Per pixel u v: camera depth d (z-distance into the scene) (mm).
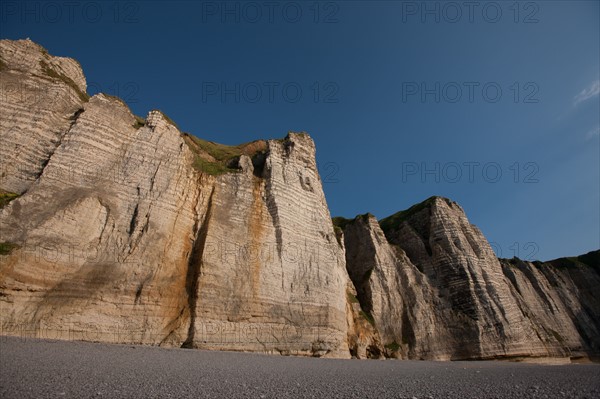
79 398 7395
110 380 9453
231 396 8430
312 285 32344
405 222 58938
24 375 9125
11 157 22719
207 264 26438
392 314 45469
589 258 84188
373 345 39031
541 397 9078
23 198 20891
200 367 13539
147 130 28672
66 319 19672
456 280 49688
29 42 28062
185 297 25203
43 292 19516
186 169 29688
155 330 22781
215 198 30203
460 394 9555
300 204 35844
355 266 50656
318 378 12547
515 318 49188
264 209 32906
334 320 32594
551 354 50469
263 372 13531
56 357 12273
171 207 27047
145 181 26578
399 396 9094
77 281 20875
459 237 53781
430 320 46156
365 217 54625
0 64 25406
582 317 70625
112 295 21828
